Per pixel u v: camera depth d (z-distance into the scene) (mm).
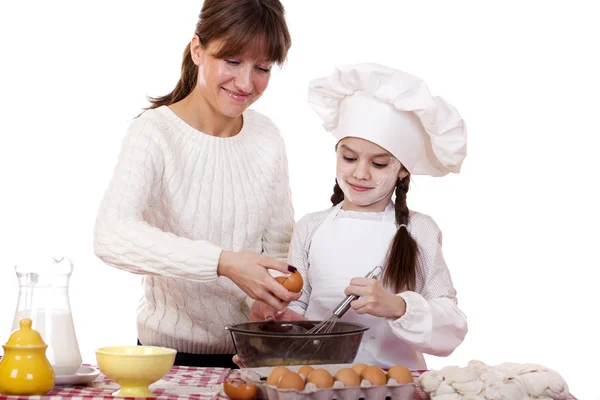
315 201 5145
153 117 2232
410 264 2199
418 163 2350
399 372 1600
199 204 2250
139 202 2104
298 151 5145
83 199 5109
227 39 2055
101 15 5000
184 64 2385
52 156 5074
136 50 5023
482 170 5035
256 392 1580
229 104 2162
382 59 4910
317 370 1552
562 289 4957
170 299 2318
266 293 1893
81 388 1689
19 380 1557
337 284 2270
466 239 5066
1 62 4961
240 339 1753
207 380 1852
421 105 2174
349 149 2260
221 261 1926
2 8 4926
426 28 4871
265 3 2113
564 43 4852
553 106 4895
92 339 5031
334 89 2293
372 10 4914
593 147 4875
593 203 4930
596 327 4891
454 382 1629
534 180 4996
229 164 2316
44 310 1711
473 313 4996
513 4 4848
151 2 5004
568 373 4773
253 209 2348
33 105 5020
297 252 2379
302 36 4977
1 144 5012
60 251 5090
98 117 5062
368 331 2238
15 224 5039
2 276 4941
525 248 5016
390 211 2338
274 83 5090
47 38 4984
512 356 4922
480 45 4883
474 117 4961
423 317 1979
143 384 1622
